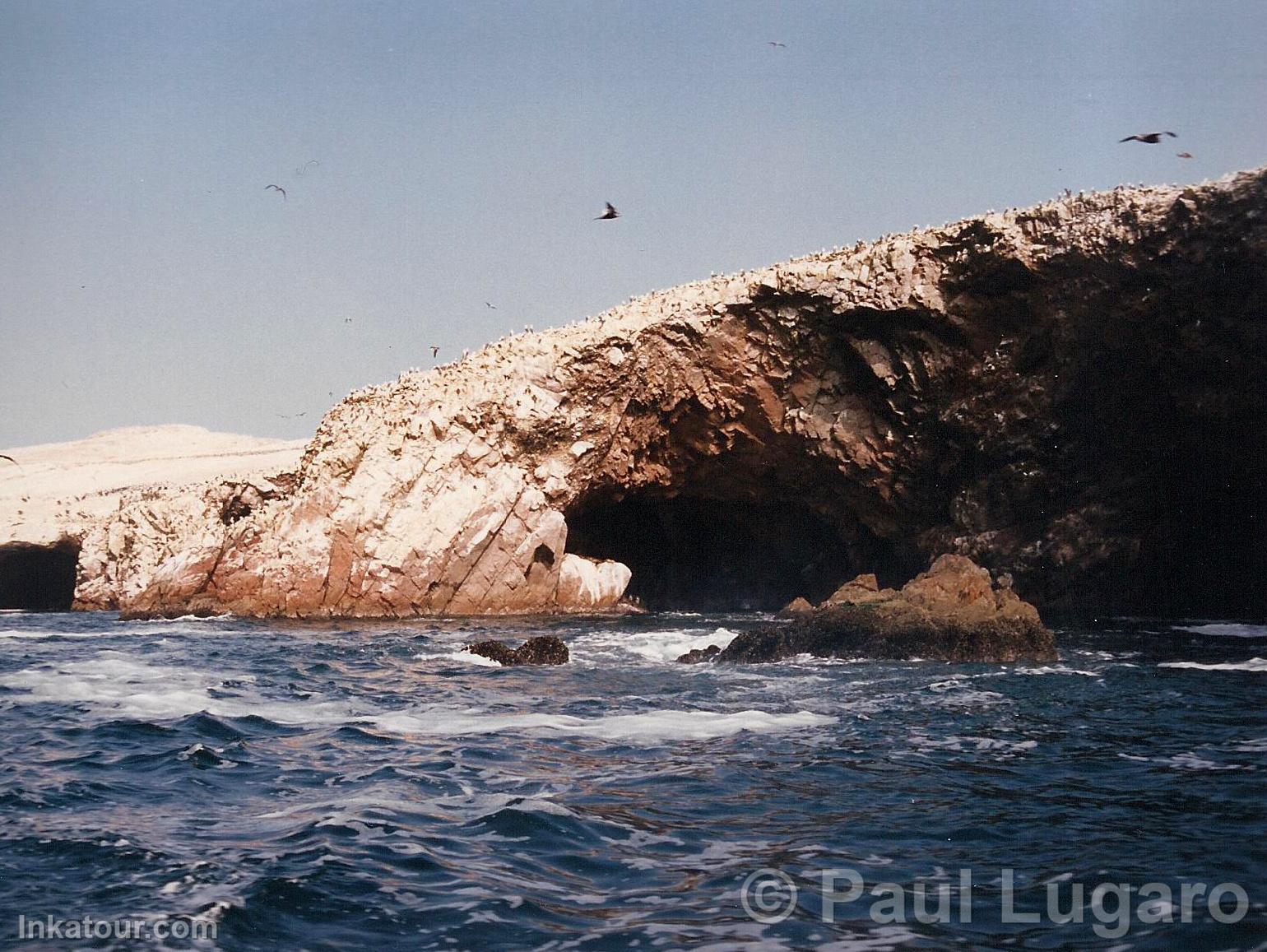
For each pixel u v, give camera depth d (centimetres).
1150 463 4138
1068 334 4159
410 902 989
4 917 942
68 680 2359
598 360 4678
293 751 1605
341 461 4497
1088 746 1652
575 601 4697
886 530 4678
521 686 2342
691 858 1116
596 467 4778
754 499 4981
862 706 2038
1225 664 2650
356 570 4372
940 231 4419
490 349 4859
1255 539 4119
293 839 1157
